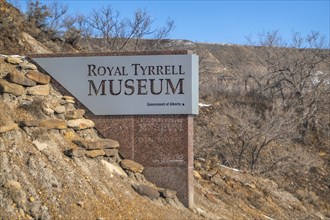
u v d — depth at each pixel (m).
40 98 10.17
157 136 10.61
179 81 10.60
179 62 10.61
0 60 10.55
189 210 10.37
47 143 9.18
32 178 8.29
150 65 10.67
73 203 8.31
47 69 10.88
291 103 30.61
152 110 10.64
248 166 22.70
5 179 7.96
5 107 9.43
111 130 10.73
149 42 28.53
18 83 9.95
